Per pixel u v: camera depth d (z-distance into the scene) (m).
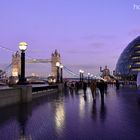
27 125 10.59
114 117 12.81
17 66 92.88
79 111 15.39
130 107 17.62
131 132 9.13
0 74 87.31
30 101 21.42
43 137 8.43
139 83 36.41
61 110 15.91
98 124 10.82
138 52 176.62
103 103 20.94
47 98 26.94
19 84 20.64
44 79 107.06
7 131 9.38
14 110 15.66
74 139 8.14
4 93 17.28
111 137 8.35
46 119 12.21
